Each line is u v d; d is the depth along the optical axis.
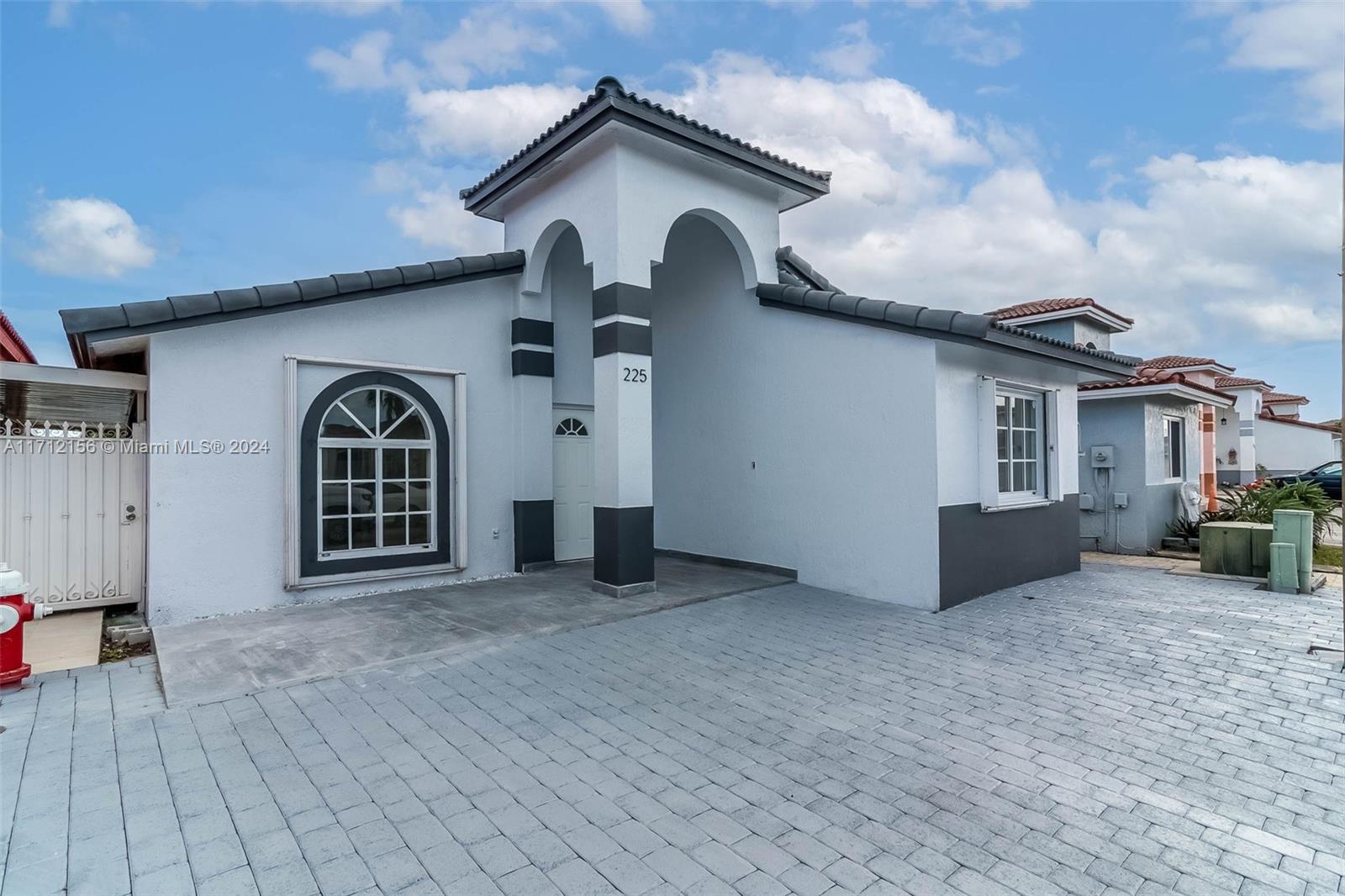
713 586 7.68
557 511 9.45
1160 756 3.67
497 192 8.68
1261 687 4.71
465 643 5.59
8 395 7.02
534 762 3.58
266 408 6.87
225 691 4.54
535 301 8.81
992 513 7.65
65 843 2.82
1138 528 11.15
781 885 2.56
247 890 2.53
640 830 2.94
